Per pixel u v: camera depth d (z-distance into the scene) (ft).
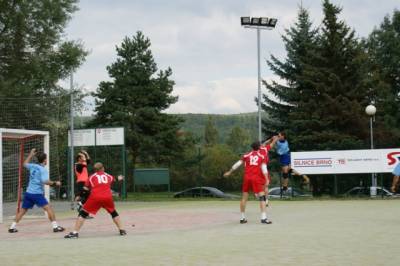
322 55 145.48
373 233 39.42
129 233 43.96
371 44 203.21
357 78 144.97
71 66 135.74
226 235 40.11
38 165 47.52
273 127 154.40
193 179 126.72
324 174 91.50
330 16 144.46
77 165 57.06
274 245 33.99
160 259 29.43
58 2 136.67
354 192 97.50
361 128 135.23
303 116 141.08
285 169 71.92
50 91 134.31
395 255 29.35
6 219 63.67
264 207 48.73
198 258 29.53
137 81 192.95
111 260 29.37
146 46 196.24
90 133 103.30
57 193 113.70
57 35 138.72
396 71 198.59
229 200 92.38
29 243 38.24
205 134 374.84
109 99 189.78
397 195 88.22
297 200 85.56
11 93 121.80
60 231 47.14
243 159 49.37
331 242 34.88
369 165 84.17
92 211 41.81
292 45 156.66
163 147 183.42
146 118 187.32
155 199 101.81
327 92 141.49
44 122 120.98
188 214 61.67
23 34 134.72
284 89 155.12
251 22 100.73
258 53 101.40
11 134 63.67
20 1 131.85
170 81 195.83
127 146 182.91
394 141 126.31
